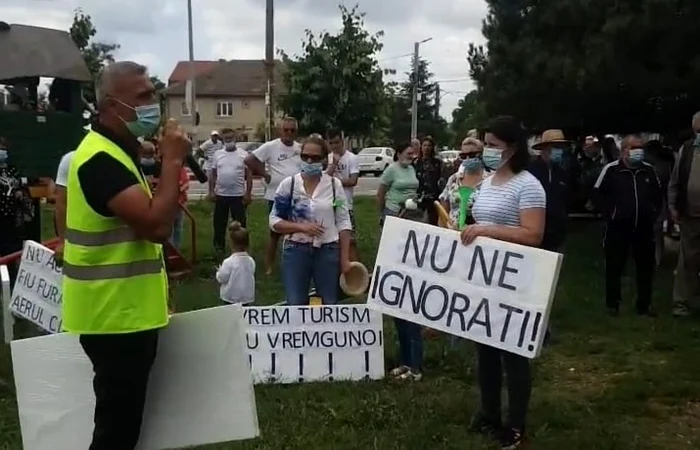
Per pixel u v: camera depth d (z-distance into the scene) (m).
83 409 4.25
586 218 20.20
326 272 6.89
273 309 6.82
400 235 5.52
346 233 6.90
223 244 13.50
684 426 5.92
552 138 8.10
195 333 4.11
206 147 16.42
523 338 5.12
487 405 5.58
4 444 5.38
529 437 5.53
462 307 5.30
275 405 6.17
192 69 34.38
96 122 3.77
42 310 7.15
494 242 5.20
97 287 3.70
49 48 12.41
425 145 10.36
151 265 3.79
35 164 12.22
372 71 16.98
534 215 5.15
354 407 6.05
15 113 12.05
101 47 31.45
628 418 6.05
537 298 5.08
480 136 7.26
